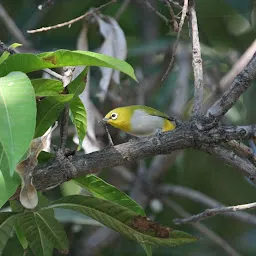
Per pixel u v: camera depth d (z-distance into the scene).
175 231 5.62
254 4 12.20
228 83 10.78
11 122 4.18
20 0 12.59
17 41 10.93
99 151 5.46
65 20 11.81
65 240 5.98
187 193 11.57
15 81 4.48
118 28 8.87
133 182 11.92
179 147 5.45
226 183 12.53
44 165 5.39
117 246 12.02
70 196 5.59
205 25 12.54
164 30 12.54
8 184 4.76
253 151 6.04
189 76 12.27
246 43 12.77
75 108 5.91
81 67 8.06
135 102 11.70
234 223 13.26
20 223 5.83
